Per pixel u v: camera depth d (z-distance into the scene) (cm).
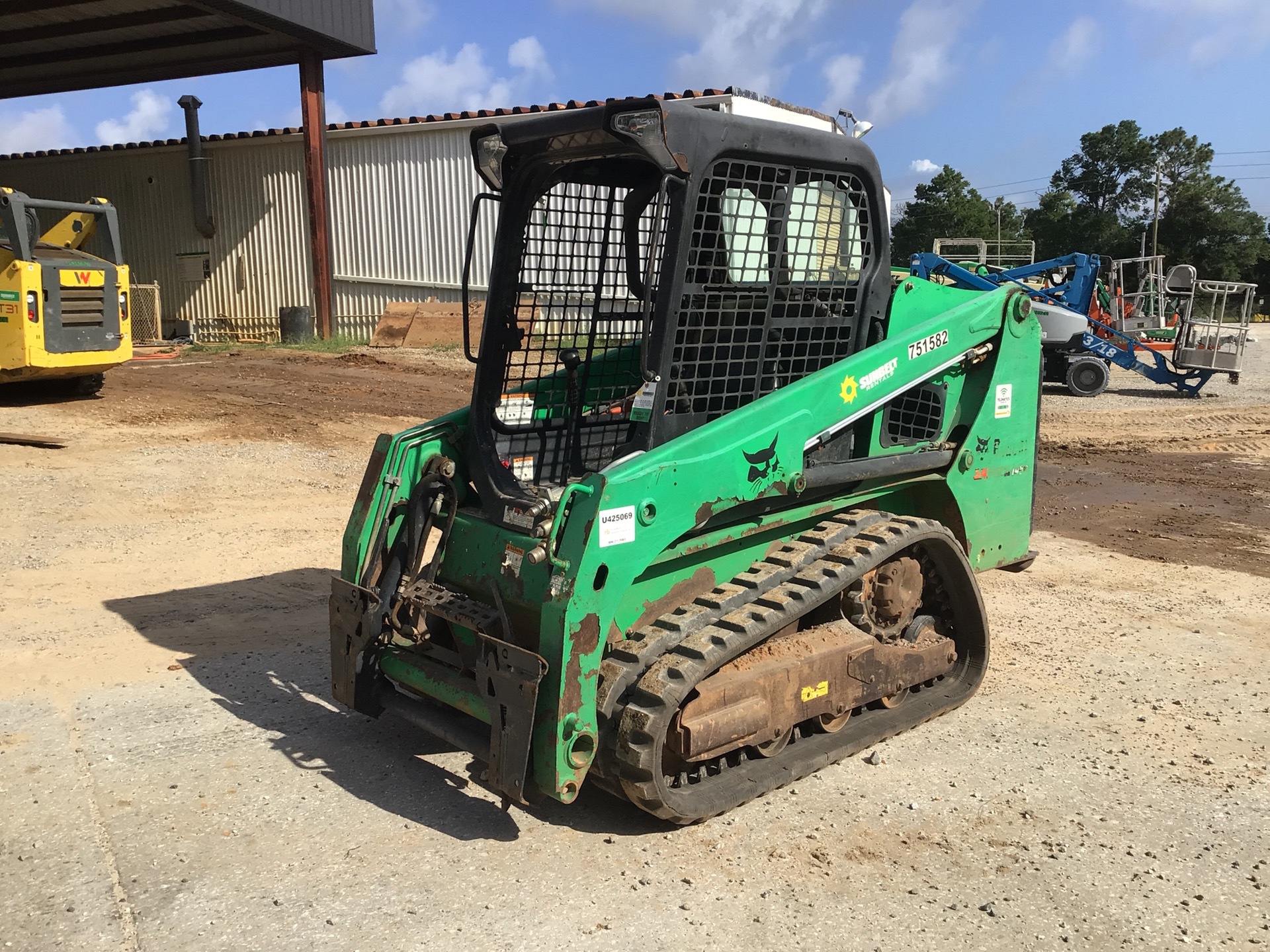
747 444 378
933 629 495
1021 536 533
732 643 366
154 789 386
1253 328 4903
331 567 685
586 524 334
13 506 792
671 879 337
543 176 399
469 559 400
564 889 329
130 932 300
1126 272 6712
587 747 342
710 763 393
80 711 453
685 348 382
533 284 415
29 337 1129
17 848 343
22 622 563
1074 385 1727
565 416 439
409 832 362
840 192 423
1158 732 467
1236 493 1014
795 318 414
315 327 2225
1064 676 535
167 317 2433
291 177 2238
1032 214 7500
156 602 605
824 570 409
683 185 355
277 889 324
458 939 301
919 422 479
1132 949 308
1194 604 663
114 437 1048
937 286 491
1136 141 7469
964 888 337
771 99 1716
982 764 429
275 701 471
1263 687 524
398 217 2128
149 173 2386
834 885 336
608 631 342
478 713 364
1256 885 344
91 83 2345
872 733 437
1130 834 375
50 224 2470
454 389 1493
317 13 1842
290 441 1076
